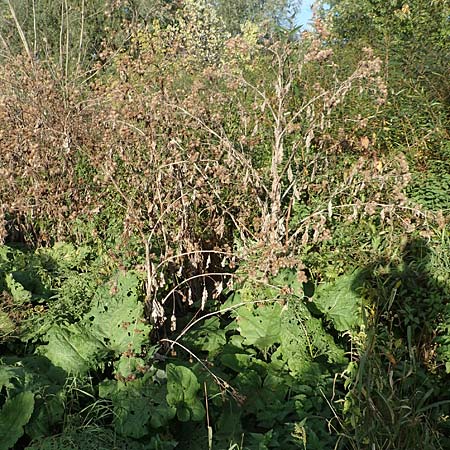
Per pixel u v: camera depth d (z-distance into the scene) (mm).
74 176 5727
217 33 13492
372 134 5746
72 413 3592
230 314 4590
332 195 4391
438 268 4305
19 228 6445
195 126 4898
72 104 6191
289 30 4637
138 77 5414
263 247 4285
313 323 4160
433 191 4820
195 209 4852
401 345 3994
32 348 4258
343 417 3549
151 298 4270
